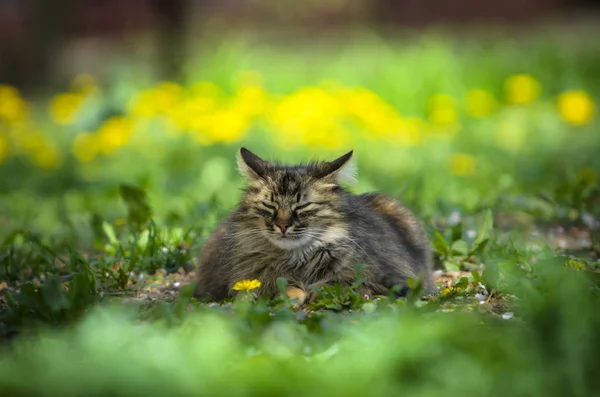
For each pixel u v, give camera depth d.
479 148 17.98
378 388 4.73
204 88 19.28
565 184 11.95
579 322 5.18
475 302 7.10
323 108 16.86
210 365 4.98
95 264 8.85
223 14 43.41
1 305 7.50
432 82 22.31
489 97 20.70
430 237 9.70
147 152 17.47
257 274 7.86
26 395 4.75
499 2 42.62
